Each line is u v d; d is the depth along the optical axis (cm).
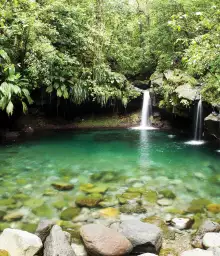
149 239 283
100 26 1096
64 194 437
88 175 540
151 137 934
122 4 1266
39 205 394
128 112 1209
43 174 546
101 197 424
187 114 914
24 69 888
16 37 849
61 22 946
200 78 890
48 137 931
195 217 359
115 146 807
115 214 366
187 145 815
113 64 1231
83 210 378
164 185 482
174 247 293
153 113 1130
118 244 275
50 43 930
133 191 451
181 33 946
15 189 460
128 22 1259
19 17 794
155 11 1094
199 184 489
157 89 1024
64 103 1145
